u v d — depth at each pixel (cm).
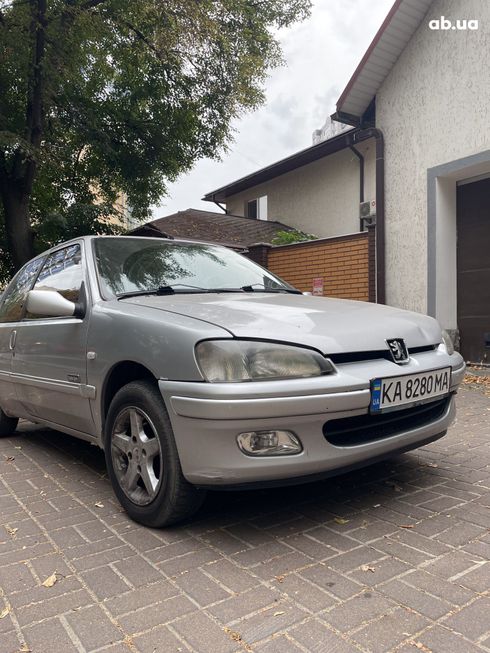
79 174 1364
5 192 1064
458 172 780
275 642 179
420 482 331
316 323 271
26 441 480
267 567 230
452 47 773
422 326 314
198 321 258
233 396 230
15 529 280
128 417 288
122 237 395
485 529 261
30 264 475
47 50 968
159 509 266
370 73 866
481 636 179
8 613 203
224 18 1055
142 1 946
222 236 1363
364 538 255
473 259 809
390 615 192
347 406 246
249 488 244
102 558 244
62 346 343
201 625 190
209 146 1284
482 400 589
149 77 1177
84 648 180
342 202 1329
